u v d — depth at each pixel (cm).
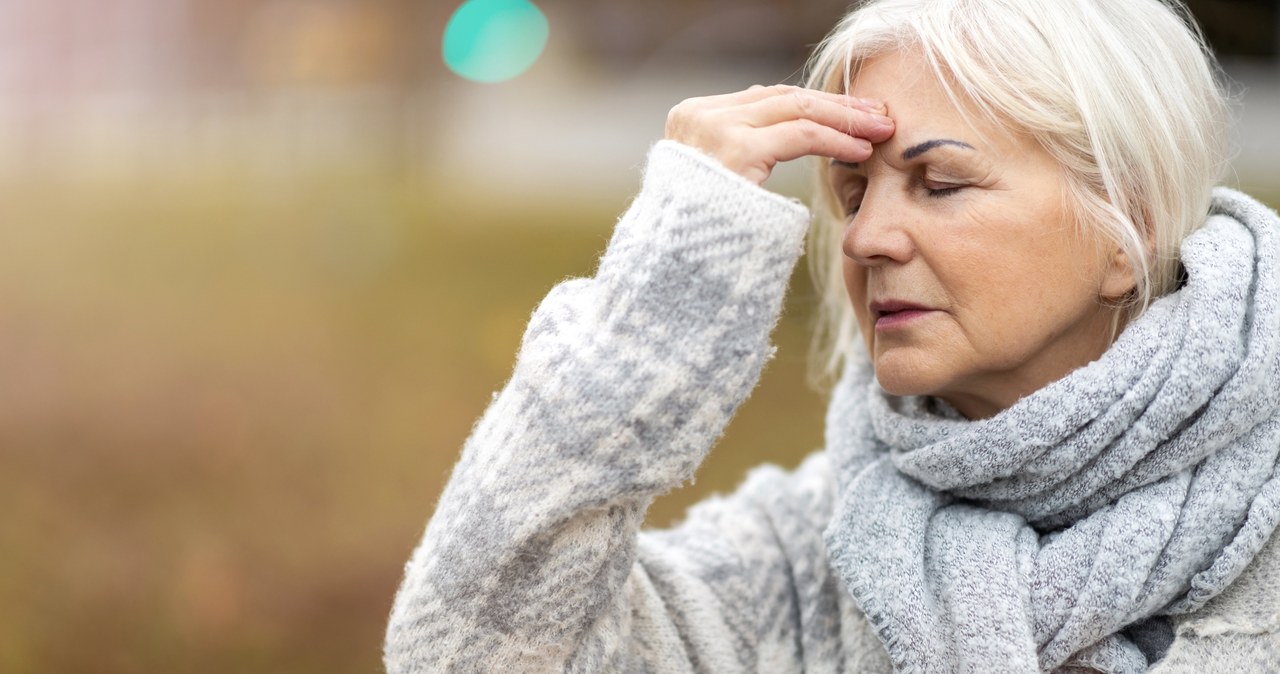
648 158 108
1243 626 102
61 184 880
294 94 1030
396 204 765
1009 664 100
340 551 319
